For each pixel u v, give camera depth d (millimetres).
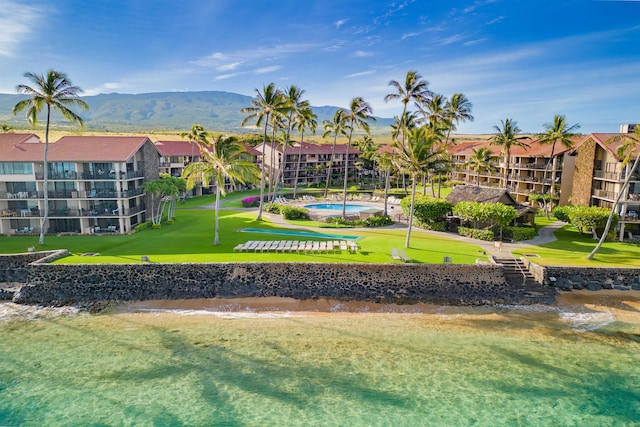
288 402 22141
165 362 26078
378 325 31812
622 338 29766
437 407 21828
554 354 27469
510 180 86750
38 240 47844
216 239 45125
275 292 37156
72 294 36719
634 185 51250
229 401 22203
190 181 45406
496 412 21547
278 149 111875
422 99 58438
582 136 82812
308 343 28672
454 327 31469
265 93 60438
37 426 20484
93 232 52594
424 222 57562
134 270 36906
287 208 65125
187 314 33688
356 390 23219
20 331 30625
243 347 28141
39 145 55000
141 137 59031
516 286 37469
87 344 28516
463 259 39906
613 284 38281
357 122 66312
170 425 20422
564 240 51156
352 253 41500
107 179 52656
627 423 20969
